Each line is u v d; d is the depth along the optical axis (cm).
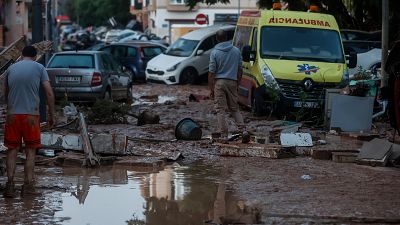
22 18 5703
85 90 2600
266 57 2275
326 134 1916
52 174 1366
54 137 1527
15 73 1170
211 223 1003
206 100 2981
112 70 2814
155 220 1023
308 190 1200
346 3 3706
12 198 1155
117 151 1533
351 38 3145
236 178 1324
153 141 1734
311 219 1004
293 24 2352
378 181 1284
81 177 1341
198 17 5425
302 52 2295
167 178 1334
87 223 1002
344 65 2269
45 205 1109
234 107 1828
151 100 3119
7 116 1174
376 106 2156
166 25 9156
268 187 1232
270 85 2194
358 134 1852
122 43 4325
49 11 4278
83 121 1527
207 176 1349
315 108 2180
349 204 1088
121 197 1171
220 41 1808
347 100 1952
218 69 1798
